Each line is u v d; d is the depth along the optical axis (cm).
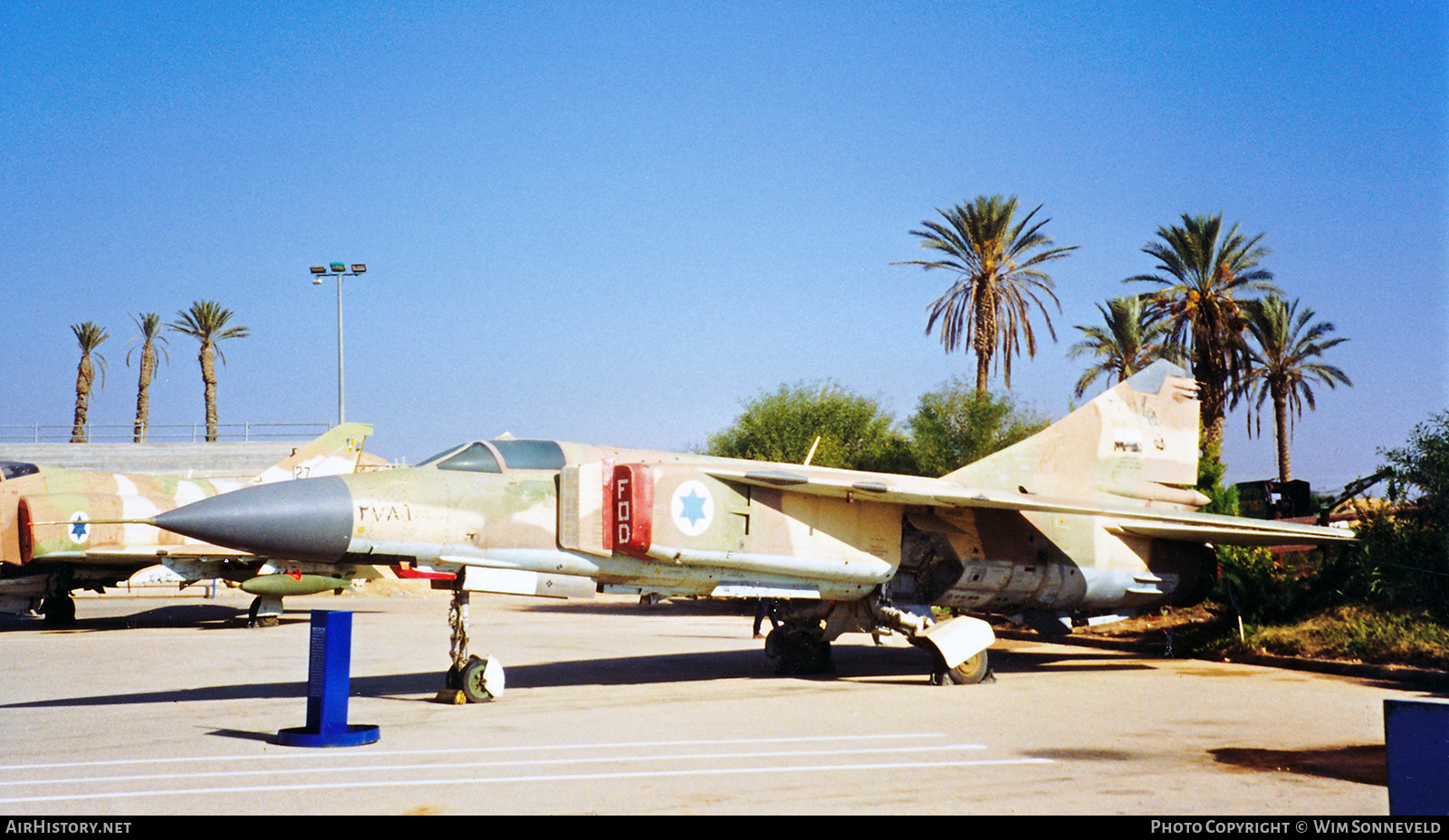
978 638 1327
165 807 648
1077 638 1977
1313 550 1989
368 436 2706
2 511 2289
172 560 2312
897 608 1390
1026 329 3634
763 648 1873
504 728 962
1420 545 1559
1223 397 3338
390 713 1058
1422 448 1609
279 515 1061
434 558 1141
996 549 1480
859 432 4119
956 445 3175
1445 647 1388
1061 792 707
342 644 880
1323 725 1002
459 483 1177
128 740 899
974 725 991
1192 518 1424
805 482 1289
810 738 913
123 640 2102
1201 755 847
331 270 3750
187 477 2547
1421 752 502
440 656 1730
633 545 1201
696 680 1377
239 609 3150
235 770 759
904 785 723
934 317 3659
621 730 953
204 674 1468
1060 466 1595
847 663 1628
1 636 2217
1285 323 4172
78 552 2250
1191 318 3325
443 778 731
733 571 1311
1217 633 1752
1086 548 1568
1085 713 1074
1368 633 1517
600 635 2227
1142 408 1700
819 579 1373
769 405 4222
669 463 1317
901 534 1433
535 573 1213
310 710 890
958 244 3644
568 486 1217
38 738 916
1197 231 3350
